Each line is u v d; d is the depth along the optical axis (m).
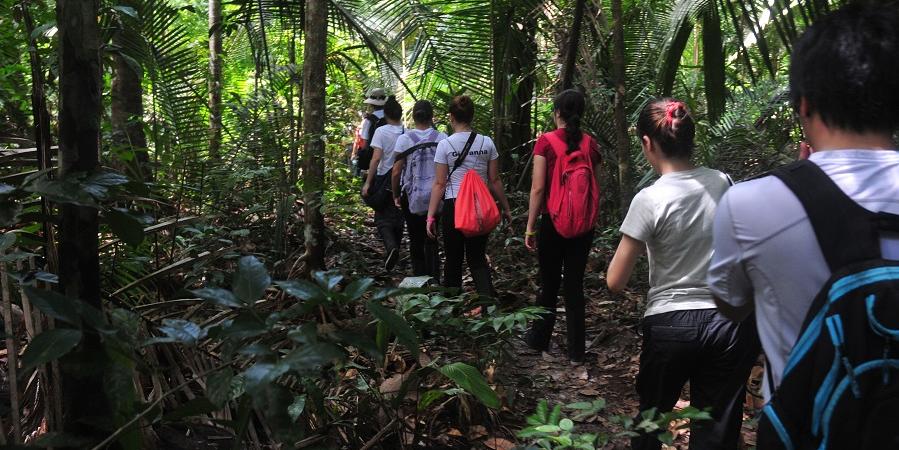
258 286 1.83
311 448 2.34
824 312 1.24
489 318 3.16
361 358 3.39
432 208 4.74
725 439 2.48
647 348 2.61
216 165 5.19
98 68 1.75
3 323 2.61
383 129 5.87
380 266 6.21
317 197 4.45
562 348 4.58
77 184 1.66
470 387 2.71
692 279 2.50
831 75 1.32
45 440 1.73
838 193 1.29
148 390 2.87
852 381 1.20
